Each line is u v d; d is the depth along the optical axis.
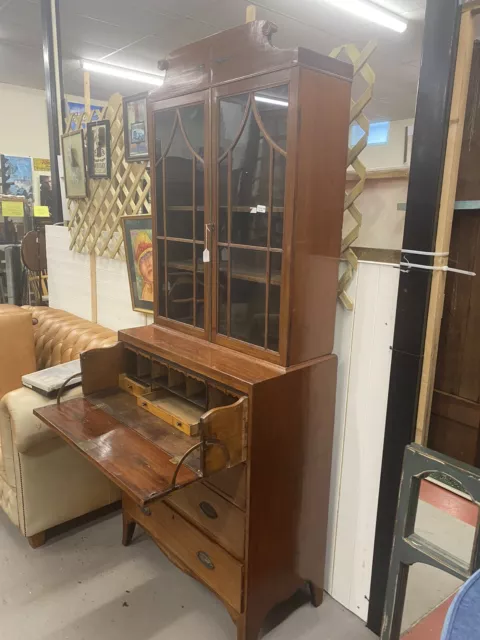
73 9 3.97
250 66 1.25
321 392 1.45
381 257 1.43
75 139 2.47
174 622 1.62
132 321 2.36
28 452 1.78
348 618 1.66
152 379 1.67
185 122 1.49
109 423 1.49
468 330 1.63
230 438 1.24
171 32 4.49
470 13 1.15
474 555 1.04
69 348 2.41
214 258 1.47
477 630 0.66
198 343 1.57
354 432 1.58
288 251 1.26
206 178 1.43
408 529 1.18
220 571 1.46
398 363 1.40
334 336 1.54
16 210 3.90
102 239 2.47
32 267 3.11
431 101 1.23
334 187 1.33
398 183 1.44
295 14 4.16
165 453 1.31
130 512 1.87
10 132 6.28
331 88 1.24
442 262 1.30
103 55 5.14
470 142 1.48
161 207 1.65
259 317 1.39
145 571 1.84
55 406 1.60
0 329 2.29
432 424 1.78
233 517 1.39
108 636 1.56
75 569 1.84
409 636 1.44
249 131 1.31
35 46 4.78
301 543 1.54
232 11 4.04
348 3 3.96
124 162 2.21
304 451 1.45
